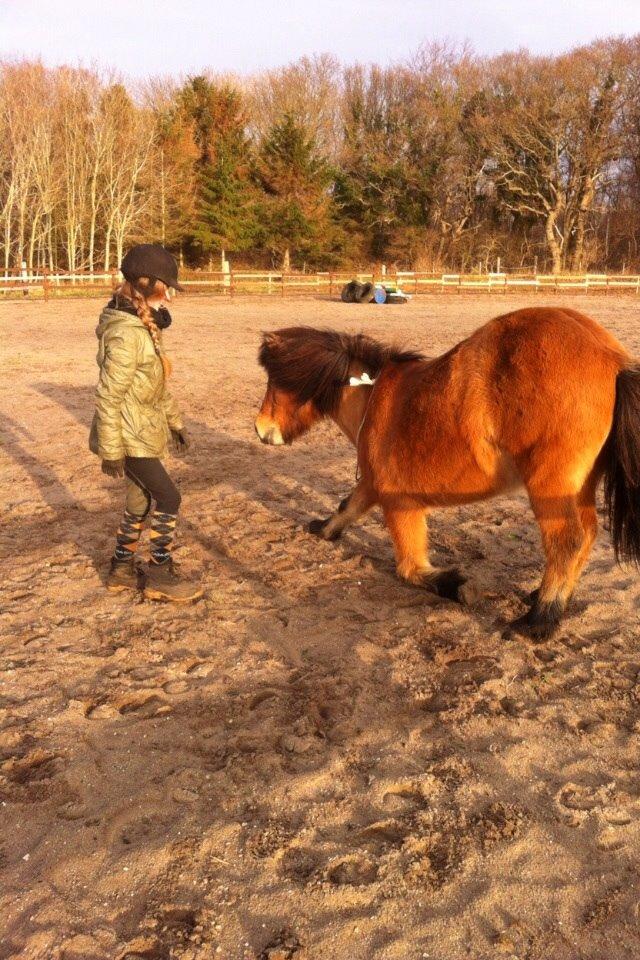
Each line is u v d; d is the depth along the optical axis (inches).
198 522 221.0
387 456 155.9
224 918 88.7
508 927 87.5
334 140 2087.8
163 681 138.6
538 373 129.8
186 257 1787.6
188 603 169.0
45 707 130.3
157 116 1732.3
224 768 114.7
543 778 112.3
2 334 642.8
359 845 100.0
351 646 150.6
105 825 103.6
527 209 1951.3
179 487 254.4
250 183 1787.6
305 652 148.6
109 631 156.7
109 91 1526.8
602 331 137.8
